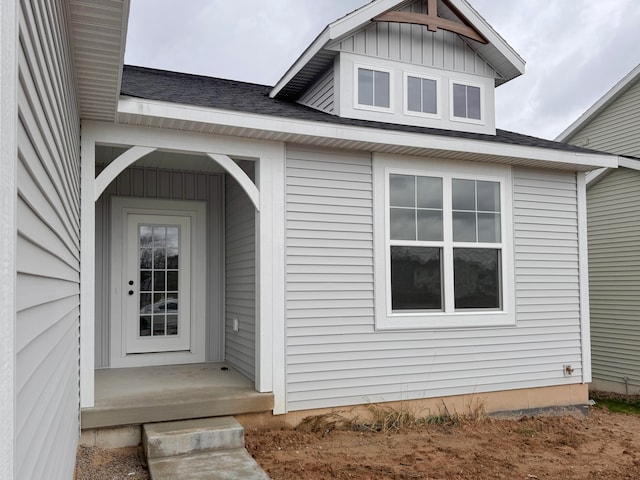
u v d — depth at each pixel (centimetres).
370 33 630
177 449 415
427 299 594
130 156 473
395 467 439
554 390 656
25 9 117
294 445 480
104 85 373
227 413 482
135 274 655
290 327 528
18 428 115
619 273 907
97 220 633
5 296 89
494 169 641
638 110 943
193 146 498
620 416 711
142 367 638
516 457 488
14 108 95
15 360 102
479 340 615
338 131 525
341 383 545
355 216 566
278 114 502
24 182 126
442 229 606
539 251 662
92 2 260
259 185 525
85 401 439
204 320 680
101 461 416
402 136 554
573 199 692
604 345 928
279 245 527
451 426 573
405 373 575
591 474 451
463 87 682
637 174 883
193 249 681
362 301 562
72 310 331
